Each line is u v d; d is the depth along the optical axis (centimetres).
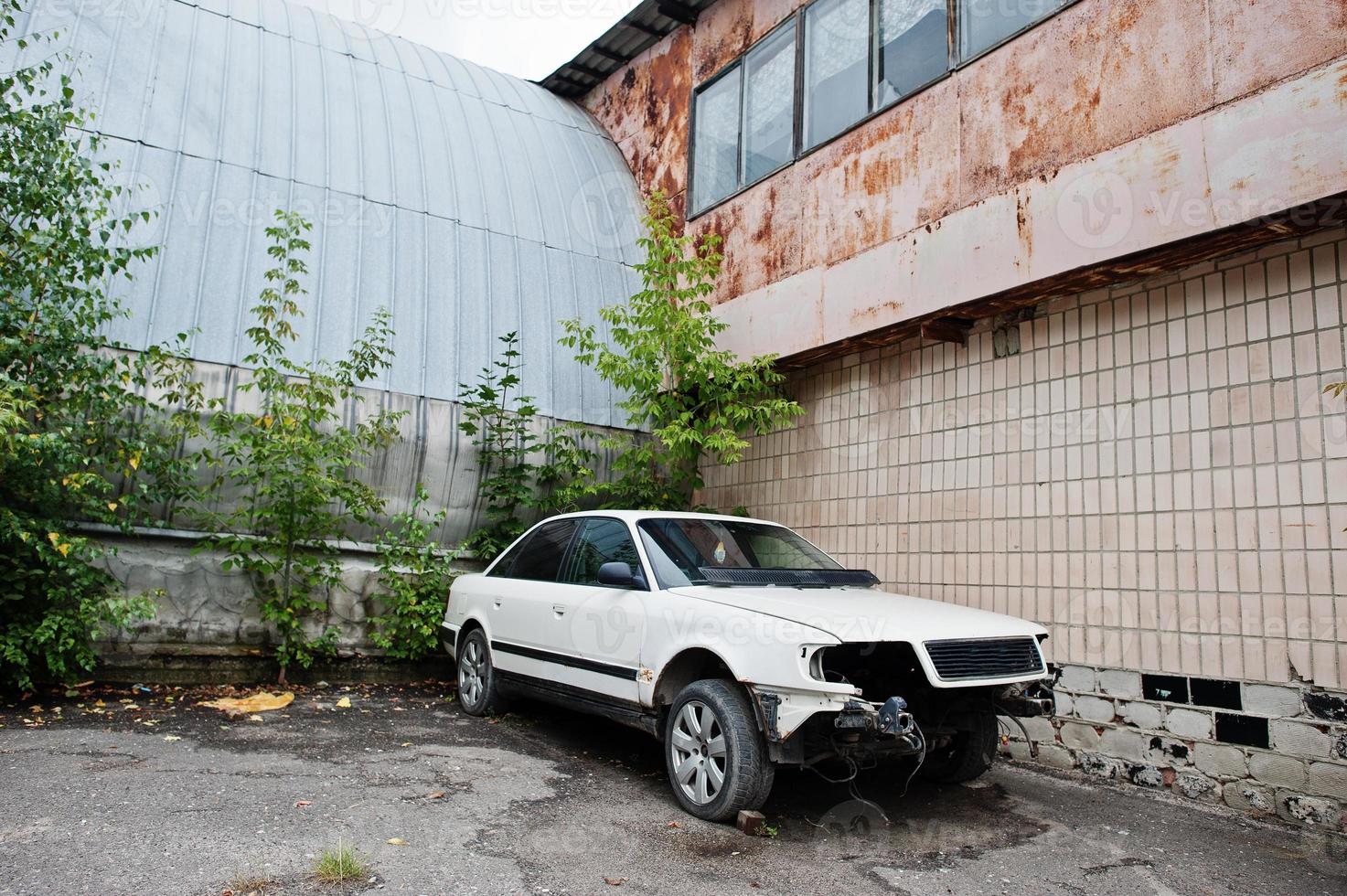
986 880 391
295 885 340
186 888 332
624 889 358
